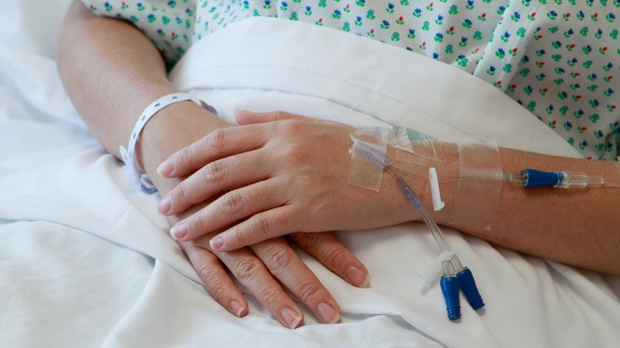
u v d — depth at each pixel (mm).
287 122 935
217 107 1083
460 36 1009
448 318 833
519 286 893
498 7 967
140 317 774
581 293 955
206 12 1234
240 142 923
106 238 930
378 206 897
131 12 1277
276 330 807
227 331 792
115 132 1119
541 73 1012
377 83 1000
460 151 942
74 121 1362
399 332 795
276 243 882
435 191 900
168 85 1136
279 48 1058
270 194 873
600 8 931
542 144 1021
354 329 800
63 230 938
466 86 989
